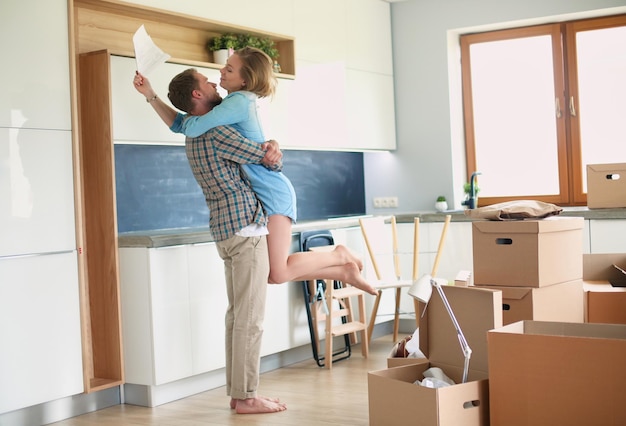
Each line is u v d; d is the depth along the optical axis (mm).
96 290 4504
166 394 4523
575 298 3891
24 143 3920
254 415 4164
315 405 4293
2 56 3834
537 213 3857
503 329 3148
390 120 6977
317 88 6074
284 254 4320
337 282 5574
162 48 5066
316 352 5316
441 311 3494
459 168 6891
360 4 6621
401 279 6031
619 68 6383
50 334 4035
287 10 5828
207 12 5137
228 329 4379
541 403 2945
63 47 4109
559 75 6559
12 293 3865
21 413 3980
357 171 7184
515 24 6617
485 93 6879
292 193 4355
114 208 4398
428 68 6875
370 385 3205
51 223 4039
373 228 5805
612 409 2812
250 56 4195
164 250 4426
